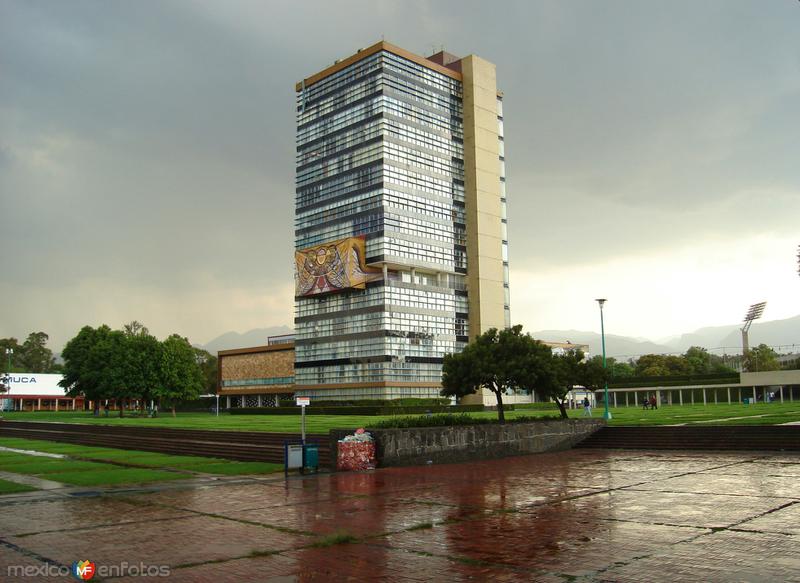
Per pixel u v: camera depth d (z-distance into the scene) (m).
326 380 124.12
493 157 134.25
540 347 42.22
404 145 122.00
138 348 97.25
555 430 40.47
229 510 19.27
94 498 21.66
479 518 17.75
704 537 15.02
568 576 11.92
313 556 13.63
